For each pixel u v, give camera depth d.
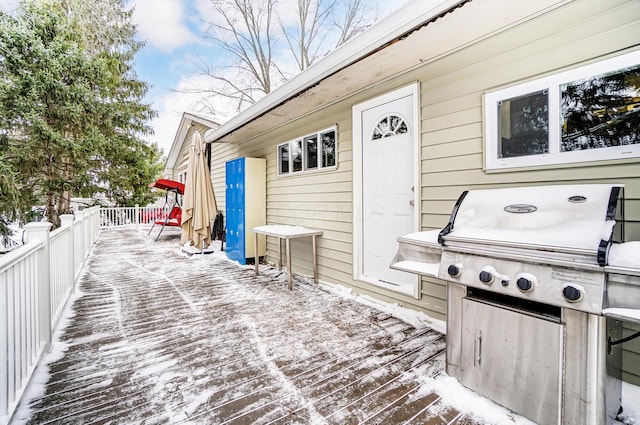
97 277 4.39
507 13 2.00
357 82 3.21
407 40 2.33
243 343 2.35
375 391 1.75
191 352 2.22
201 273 4.63
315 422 1.51
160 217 11.59
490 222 1.68
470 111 2.41
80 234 4.65
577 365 1.30
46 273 2.21
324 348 2.27
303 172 4.43
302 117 4.41
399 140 3.09
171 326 2.68
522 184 2.13
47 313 2.20
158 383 1.84
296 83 3.31
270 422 1.51
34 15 9.13
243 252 5.21
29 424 1.50
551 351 1.38
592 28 1.81
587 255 1.23
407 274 3.08
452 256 1.73
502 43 2.20
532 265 1.40
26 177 9.39
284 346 2.30
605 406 1.31
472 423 1.49
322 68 2.89
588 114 1.83
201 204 5.92
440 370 1.95
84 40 11.02
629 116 1.69
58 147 9.31
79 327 2.66
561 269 1.32
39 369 1.99
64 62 9.36
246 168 5.20
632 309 1.14
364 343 2.34
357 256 3.56
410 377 1.88
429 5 1.97
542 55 2.01
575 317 1.31
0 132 8.88
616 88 1.73
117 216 12.47
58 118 9.52
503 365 1.56
